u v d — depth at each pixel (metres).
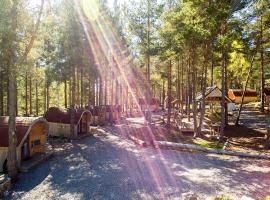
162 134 28.23
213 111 42.47
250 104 52.00
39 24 15.14
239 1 18.98
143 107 55.84
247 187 13.14
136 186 13.32
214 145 22.12
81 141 24.91
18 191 12.62
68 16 25.25
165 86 66.88
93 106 38.78
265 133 26.08
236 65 40.09
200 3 20.09
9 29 13.39
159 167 16.59
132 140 25.44
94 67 32.69
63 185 13.44
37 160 17.12
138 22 29.88
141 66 40.25
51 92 59.47
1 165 15.17
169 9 29.52
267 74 47.88
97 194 12.30
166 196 12.05
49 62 30.53
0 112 30.62
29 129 16.27
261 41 25.12
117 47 34.25
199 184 13.57
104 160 18.19
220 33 21.78
